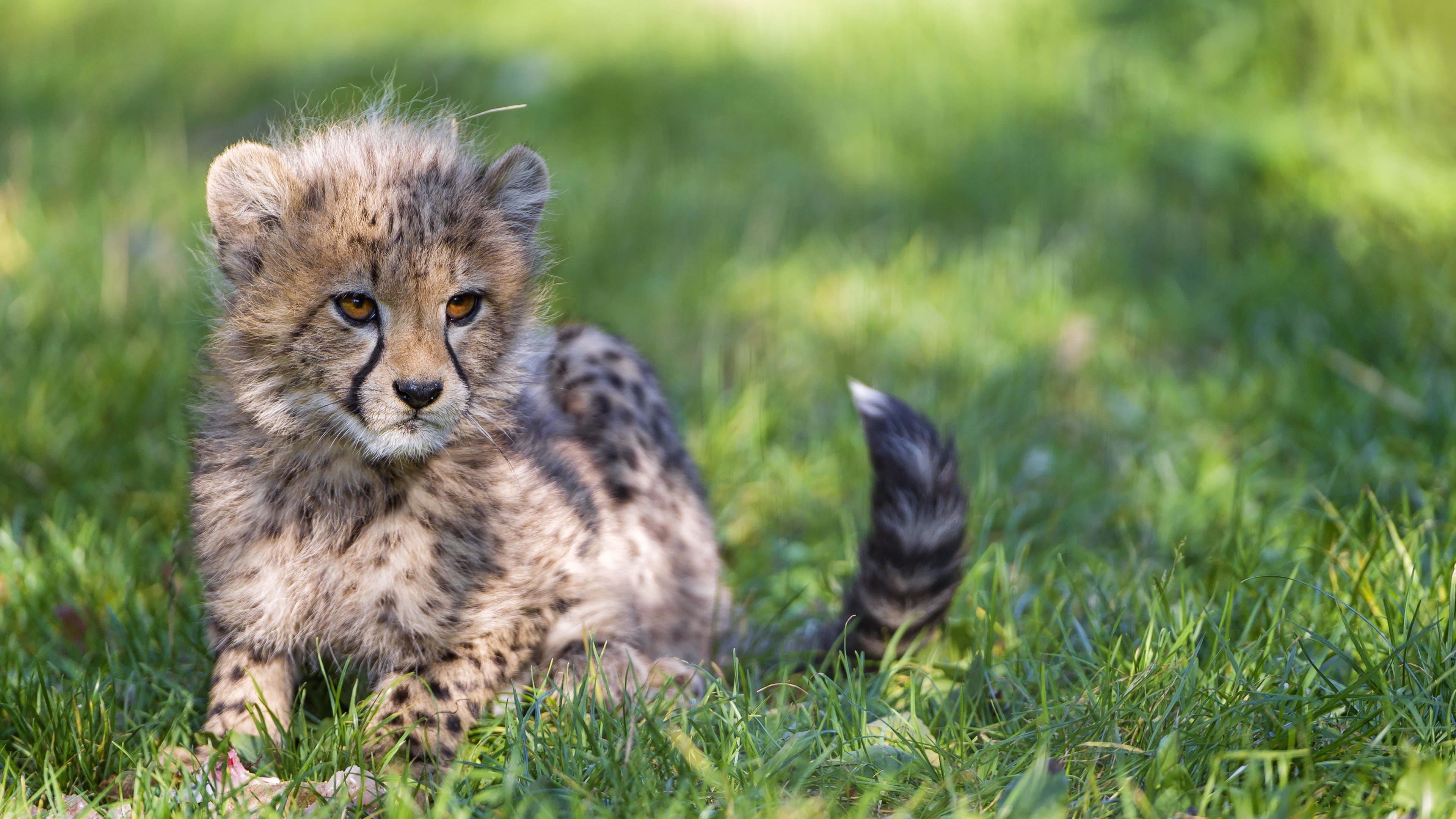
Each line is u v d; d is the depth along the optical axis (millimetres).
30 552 7406
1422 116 13477
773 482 9133
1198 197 13445
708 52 17625
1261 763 5098
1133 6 15016
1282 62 14109
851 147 15023
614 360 6992
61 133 15922
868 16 18219
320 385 5441
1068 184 13859
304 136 6242
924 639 6754
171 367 9531
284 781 5223
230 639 5738
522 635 5824
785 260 12656
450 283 5457
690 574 7004
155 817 4859
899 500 6562
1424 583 6656
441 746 5445
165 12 21453
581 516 6008
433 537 5645
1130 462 9047
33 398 8961
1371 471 8328
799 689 6160
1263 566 7078
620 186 14164
